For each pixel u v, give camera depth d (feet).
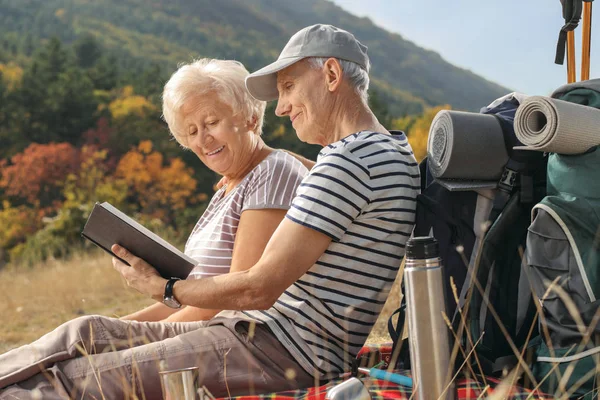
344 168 6.27
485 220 6.38
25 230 141.18
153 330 7.25
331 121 7.22
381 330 11.41
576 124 5.31
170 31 519.60
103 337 6.79
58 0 490.90
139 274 6.76
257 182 7.77
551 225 5.49
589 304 5.35
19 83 188.75
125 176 152.25
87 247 50.75
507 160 6.26
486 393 5.71
